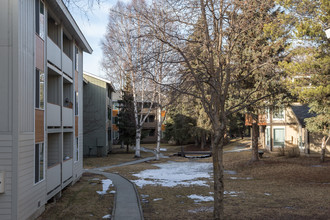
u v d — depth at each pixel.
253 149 25.31
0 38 8.97
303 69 13.12
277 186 16.11
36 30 10.87
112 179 19.38
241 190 15.07
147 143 61.19
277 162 24.67
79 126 19.38
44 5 11.79
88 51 20.98
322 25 12.84
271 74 12.49
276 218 9.73
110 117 43.28
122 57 28.22
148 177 20.20
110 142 42.59
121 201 12.84
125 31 25.81
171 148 49.41
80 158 19.73
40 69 11.18
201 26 10.45
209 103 10.06
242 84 19.17
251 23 10.66
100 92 35.16
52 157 14.09
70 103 16.84
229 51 10.33
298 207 11.23
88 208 11.73
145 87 28.48
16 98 8.91
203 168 25.11
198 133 40.53
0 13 8.98
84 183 17.77
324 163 23.44
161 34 11.13
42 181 11.20
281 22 12.16
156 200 13.05
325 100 13.52
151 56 10.18
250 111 22.17
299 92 13.38
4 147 8.83
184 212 10.89
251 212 10.58
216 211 9.43
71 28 15.61
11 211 8.73
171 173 22.30
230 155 32.91
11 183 8.78
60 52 14.22
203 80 9.97
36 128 10.57
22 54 9.35
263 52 13.27
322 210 10.69
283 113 32.25
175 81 10.70
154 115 61.19
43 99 11.51
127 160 31.95
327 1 12.37
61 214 10.86
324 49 13.64
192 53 10.41
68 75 15.97
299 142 30.08
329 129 22.88
